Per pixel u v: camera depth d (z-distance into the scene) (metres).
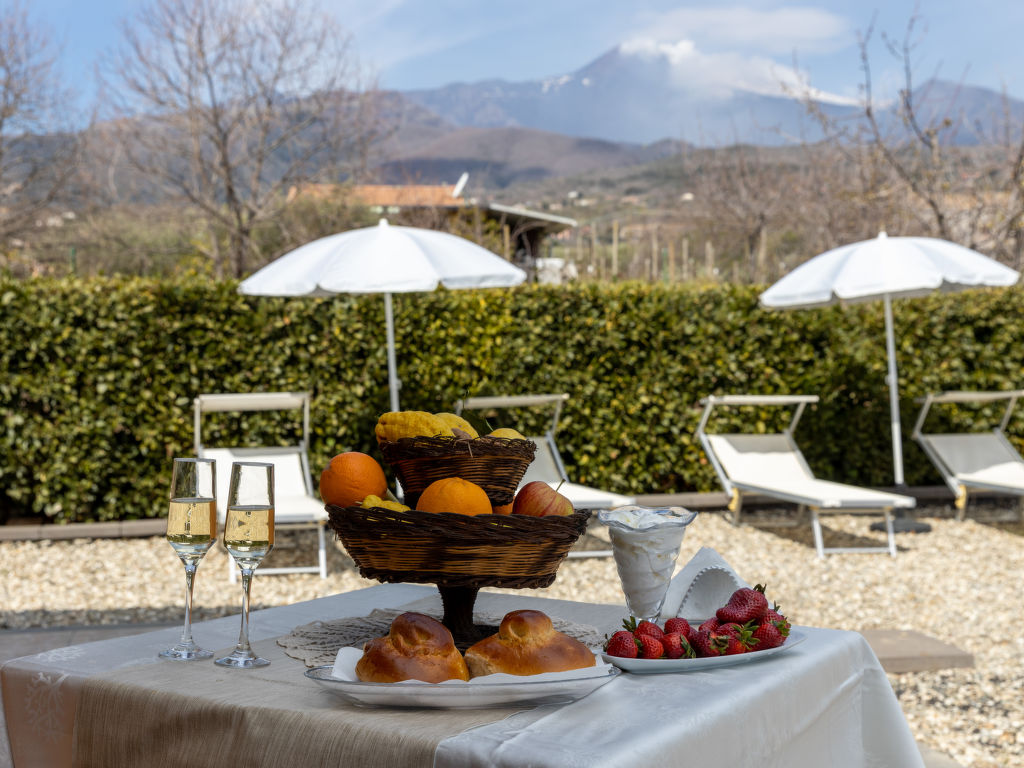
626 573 1.67
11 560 5.86
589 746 1.10
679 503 7.33
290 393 6.10
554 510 1.53
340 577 5.59
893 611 4.99
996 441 7.45
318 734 1.19
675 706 1.26
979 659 4.24
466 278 5.39
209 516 1.57
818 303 7.02
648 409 7.39
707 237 16.34
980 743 3.31
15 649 3.79
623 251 16.17
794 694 1.46
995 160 10.94
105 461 6.52
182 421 6.61
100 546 6.21
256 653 1.59
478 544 1.43
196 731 1.29
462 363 7.00
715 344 7.46
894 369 7.14
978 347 7.81
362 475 1.54
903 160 11.16
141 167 13.49
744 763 1.31
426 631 1.30
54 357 6.44
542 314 7.17
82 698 1.40
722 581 1.86
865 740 1.71
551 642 1.33
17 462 6.41
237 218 13.71
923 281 6.27
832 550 6.20
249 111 13.69
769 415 7.58
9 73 14.23
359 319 6.82
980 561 6.09
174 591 5.22
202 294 6.61
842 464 7.87
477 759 1.09
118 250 14.14
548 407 7.18
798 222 14.31
